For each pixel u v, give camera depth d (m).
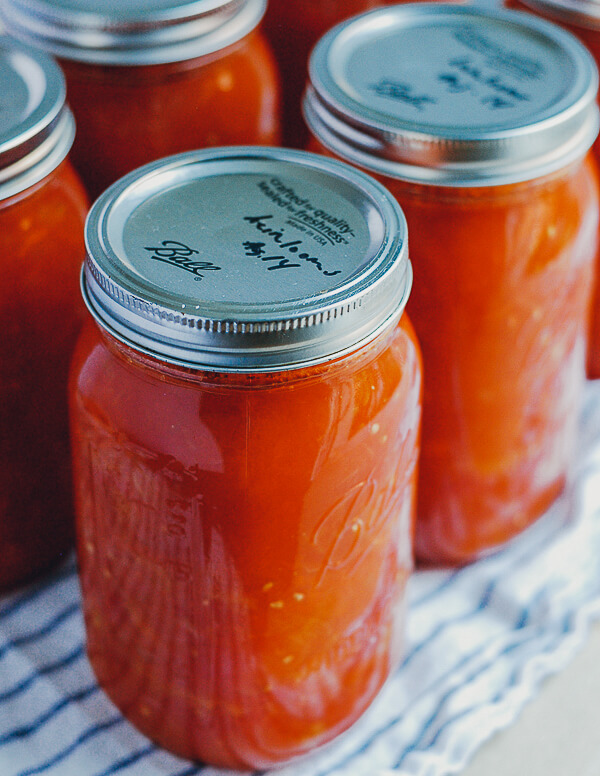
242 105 0.54
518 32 0.54
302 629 0.46
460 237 0.48
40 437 0.51
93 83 0.52
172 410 0.43
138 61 0.51
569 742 0.50
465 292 0.49
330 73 0.50
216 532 0.44
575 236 0.50
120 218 0.44
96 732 0.50
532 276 0.49
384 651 0.50
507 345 0.50
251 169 0.47
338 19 0.58
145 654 0.48
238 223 0.45
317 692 0.48
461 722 0.49
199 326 0.41
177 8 0.51
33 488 0.51
